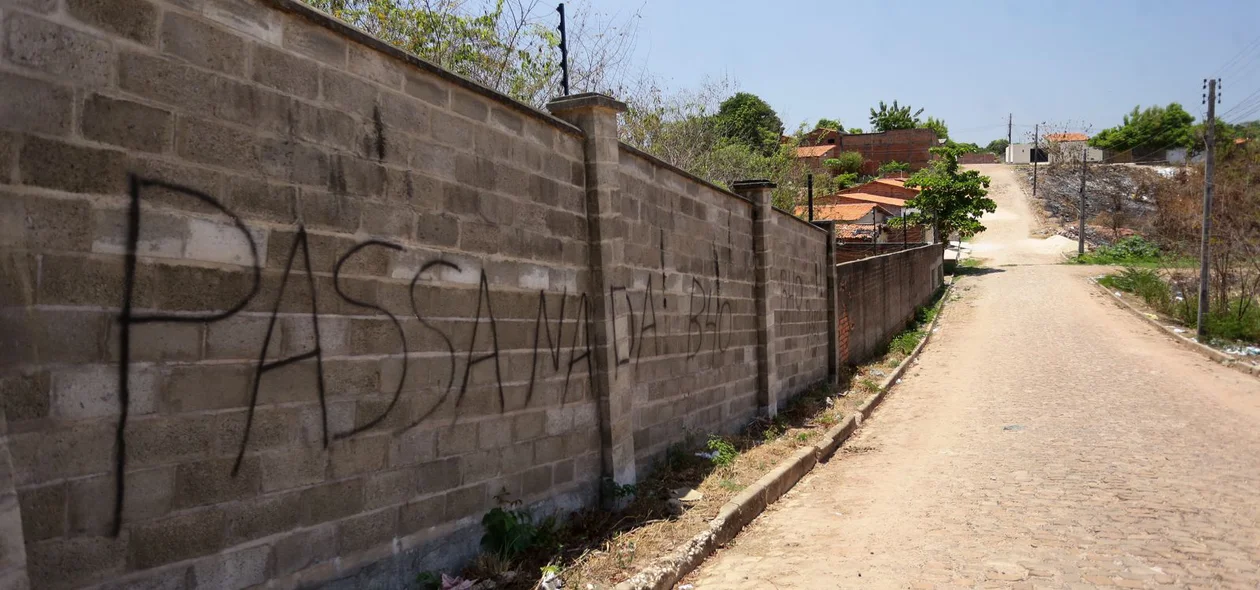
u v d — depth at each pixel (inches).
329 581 139.1
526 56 377.7
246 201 123.7
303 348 133.7
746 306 363.6
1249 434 368.5
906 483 292.7
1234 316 717.3
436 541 165.0
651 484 253.8
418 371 159.9
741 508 241.4
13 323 95.0
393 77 154.1
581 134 224.7
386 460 151.6
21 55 95.8
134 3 108.0
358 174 145.3
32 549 97.1
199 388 116.7
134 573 108.3
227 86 121.0
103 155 104.3
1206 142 740.0
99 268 104.0
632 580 177.2
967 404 475.2
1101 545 208.2
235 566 122.2
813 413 406.6
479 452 178.5
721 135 788.0
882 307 715.4
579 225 223.9
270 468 128.0
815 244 481.4
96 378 103.7
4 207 94.3
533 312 200.1
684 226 297.3
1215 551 201.8
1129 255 1539.1
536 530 191.3
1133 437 362.6
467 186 175.0
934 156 2674.7
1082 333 788.6
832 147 2511.1
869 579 190.2
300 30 133.7
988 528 227.8
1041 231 1943.9
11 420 94.9
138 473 108.7
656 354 271.9
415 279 159.2
